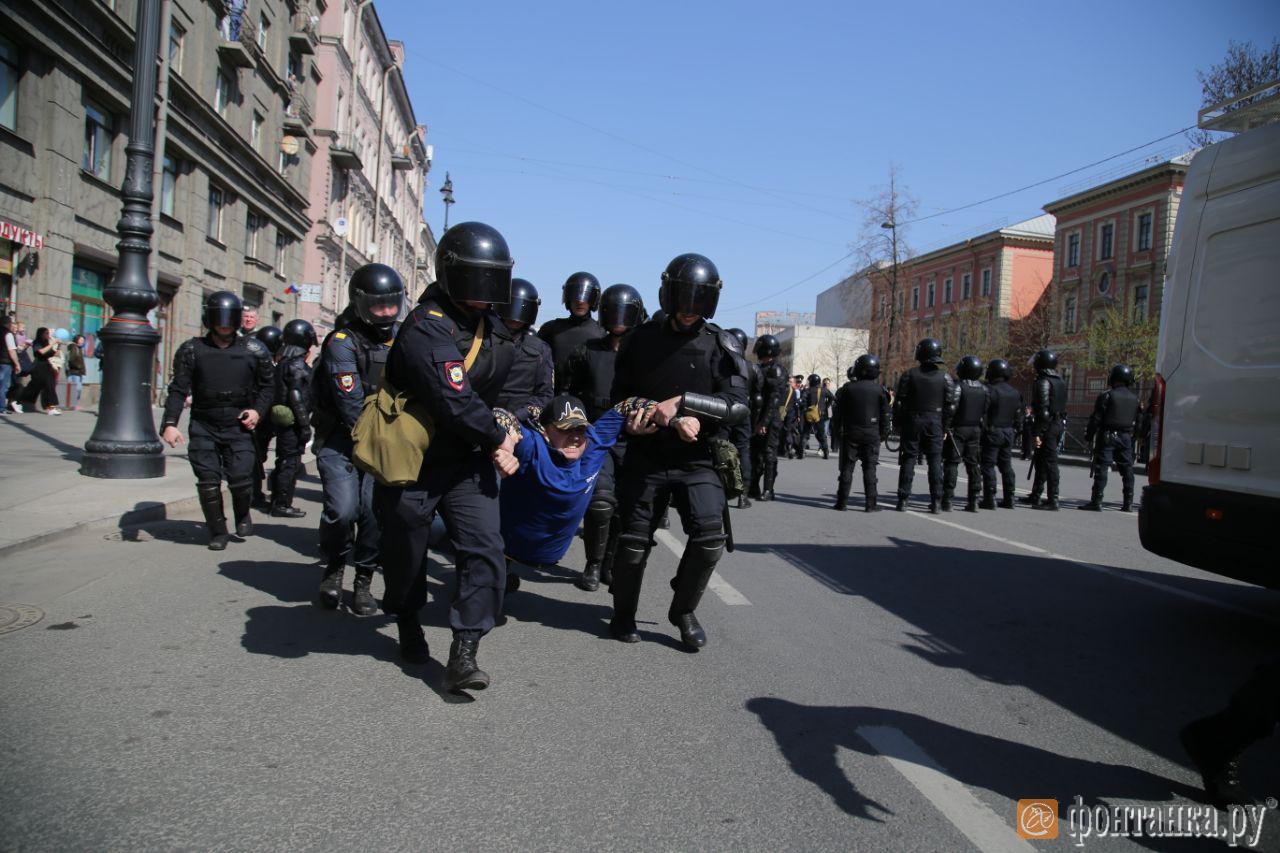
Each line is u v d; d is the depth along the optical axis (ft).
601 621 17.12
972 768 10.68
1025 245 182.50
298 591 18.28
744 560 23.93
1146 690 13.87
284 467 28.12
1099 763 10.98
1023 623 17.92
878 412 35.76
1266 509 15.51
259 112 99.66
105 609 16.20
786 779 10.15
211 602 17.01
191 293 83.20
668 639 15.89
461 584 12.44
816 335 225.35
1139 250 143.95
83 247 64.08
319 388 16.63
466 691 12.50
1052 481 39.65
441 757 10.40
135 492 28.17
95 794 9.09
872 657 15.16
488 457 12.75
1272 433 15.55
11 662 13.12
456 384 11.45
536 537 14.15
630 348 15.24
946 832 9.04
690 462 14.97
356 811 8.98
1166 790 10.25
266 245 105.60
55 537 22.03
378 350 16.98
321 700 12.10
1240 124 17.79
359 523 16.61
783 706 12.55
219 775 9.66
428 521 12.53
